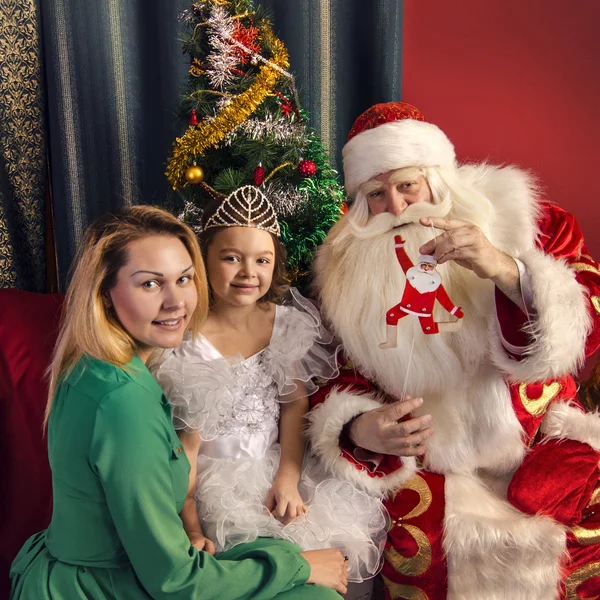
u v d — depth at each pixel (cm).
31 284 240
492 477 188
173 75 242
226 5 209
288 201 205
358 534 169
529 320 167
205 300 156
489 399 178
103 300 139
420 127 183
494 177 196
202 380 167
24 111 229
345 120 254
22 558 150
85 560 137
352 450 179
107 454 128
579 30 243
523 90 251
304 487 180
